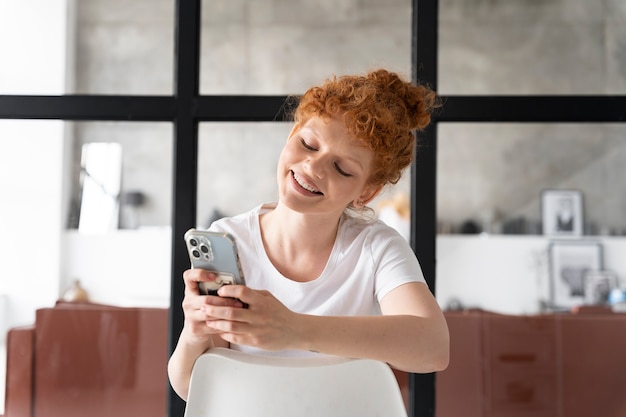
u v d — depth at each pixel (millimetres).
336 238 1070
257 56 6145
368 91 972
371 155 978
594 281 5742
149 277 2477
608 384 1795
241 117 1730
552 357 1799
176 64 1742
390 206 4953
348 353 837
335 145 949
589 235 5973
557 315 1806
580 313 1805
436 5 1712
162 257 5418
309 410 831
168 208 5809
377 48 6113
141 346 1815
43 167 2082
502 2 6047
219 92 6141
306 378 819
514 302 5723
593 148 6035
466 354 1799
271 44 6145
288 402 831
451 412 1783
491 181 6078
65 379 1830
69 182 2367
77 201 5277
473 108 1709
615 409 1791
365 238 1062
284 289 1062
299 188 964
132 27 5965
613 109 1695
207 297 812
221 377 839
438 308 980
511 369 1796
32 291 2041
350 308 1060
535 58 6039
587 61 5996
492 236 5801
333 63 6137
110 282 2484
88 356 1827
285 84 6145
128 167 5762
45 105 1769
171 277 1724
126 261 5398
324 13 6141
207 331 853
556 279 5738
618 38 5973
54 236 2152
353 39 6129
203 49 6152
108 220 5508
